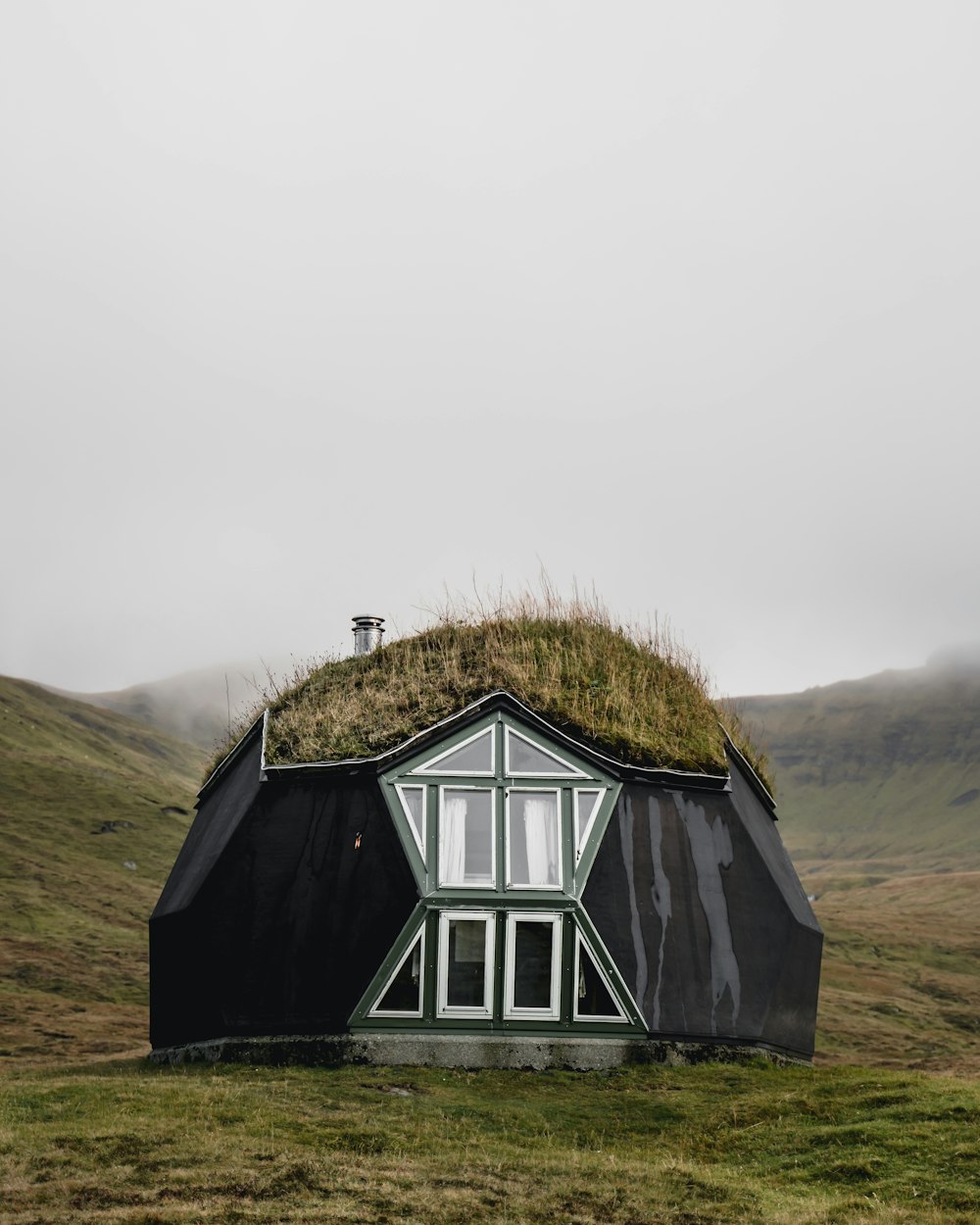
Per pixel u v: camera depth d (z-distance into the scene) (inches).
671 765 868.0
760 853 887.1
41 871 2817.4
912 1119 621.6
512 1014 794.8
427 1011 794.8
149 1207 486.0
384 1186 523.5
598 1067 790.5
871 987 2613.2
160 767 5600.4
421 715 873.5
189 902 882.1
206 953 850.8
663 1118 674.8
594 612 1039.0
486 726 853.8
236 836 874.1
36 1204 487.2
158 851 3265.3
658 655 1021.8
